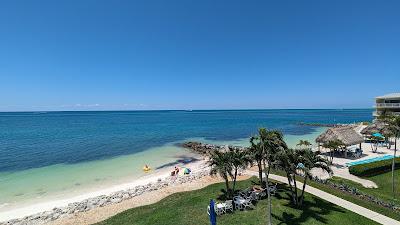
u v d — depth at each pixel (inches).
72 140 2760.8
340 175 1250.0
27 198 1104.2
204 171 1456.7
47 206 1018.7
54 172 1508.4
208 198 962.1
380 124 2025.1
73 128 4244.6
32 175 1441.9
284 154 767.1
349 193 975.6
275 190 986.7
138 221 784.9
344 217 770.2
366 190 1024.9
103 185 1286.9
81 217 900.0
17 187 1241.4
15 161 1765.5
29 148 2250.2
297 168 831.7
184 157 1989.4
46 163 1720.0
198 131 3791.8
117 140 2780.5
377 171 1255.5
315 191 992.2
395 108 2694.4
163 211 850.1
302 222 744.3
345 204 866.1
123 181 1358.3
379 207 839.1
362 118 7047.2
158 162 1814.7
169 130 3939.5
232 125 4953.3
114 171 1550.2
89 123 5511.8
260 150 756.0
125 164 1729.8
